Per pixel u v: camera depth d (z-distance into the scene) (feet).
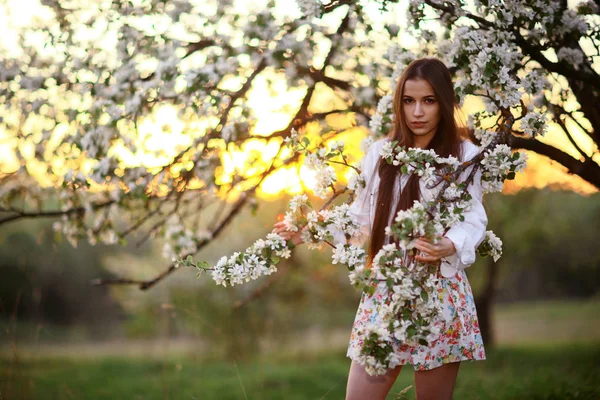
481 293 44.16
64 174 10.91
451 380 7.27
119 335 60.03
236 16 10.40
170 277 42.73
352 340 7.42
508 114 8.07
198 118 10.36
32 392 13.15
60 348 49.57
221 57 10.12
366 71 11.16
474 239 6.73
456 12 9.04
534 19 9.03
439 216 6.53
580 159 11.37
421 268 6.57
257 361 39.83
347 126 12.05
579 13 9.23
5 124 11.40
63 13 11.03
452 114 7.38
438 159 6.88
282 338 45.91
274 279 15.93
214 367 36.09
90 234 11.68
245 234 41.09
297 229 7.34
